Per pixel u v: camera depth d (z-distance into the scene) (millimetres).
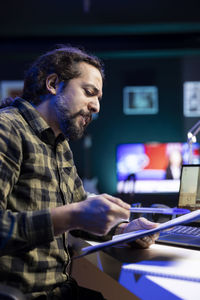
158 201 5820
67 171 1177
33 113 1053
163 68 6465
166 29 5566
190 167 1371
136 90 6473
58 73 1107
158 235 1057
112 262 924
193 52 6023
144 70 6465
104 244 842
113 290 1388
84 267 1514
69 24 5324
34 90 1141
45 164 1009
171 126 6465
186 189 1353
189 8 5270
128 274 817
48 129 1056
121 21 5328
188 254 941
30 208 954
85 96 1111
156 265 832
